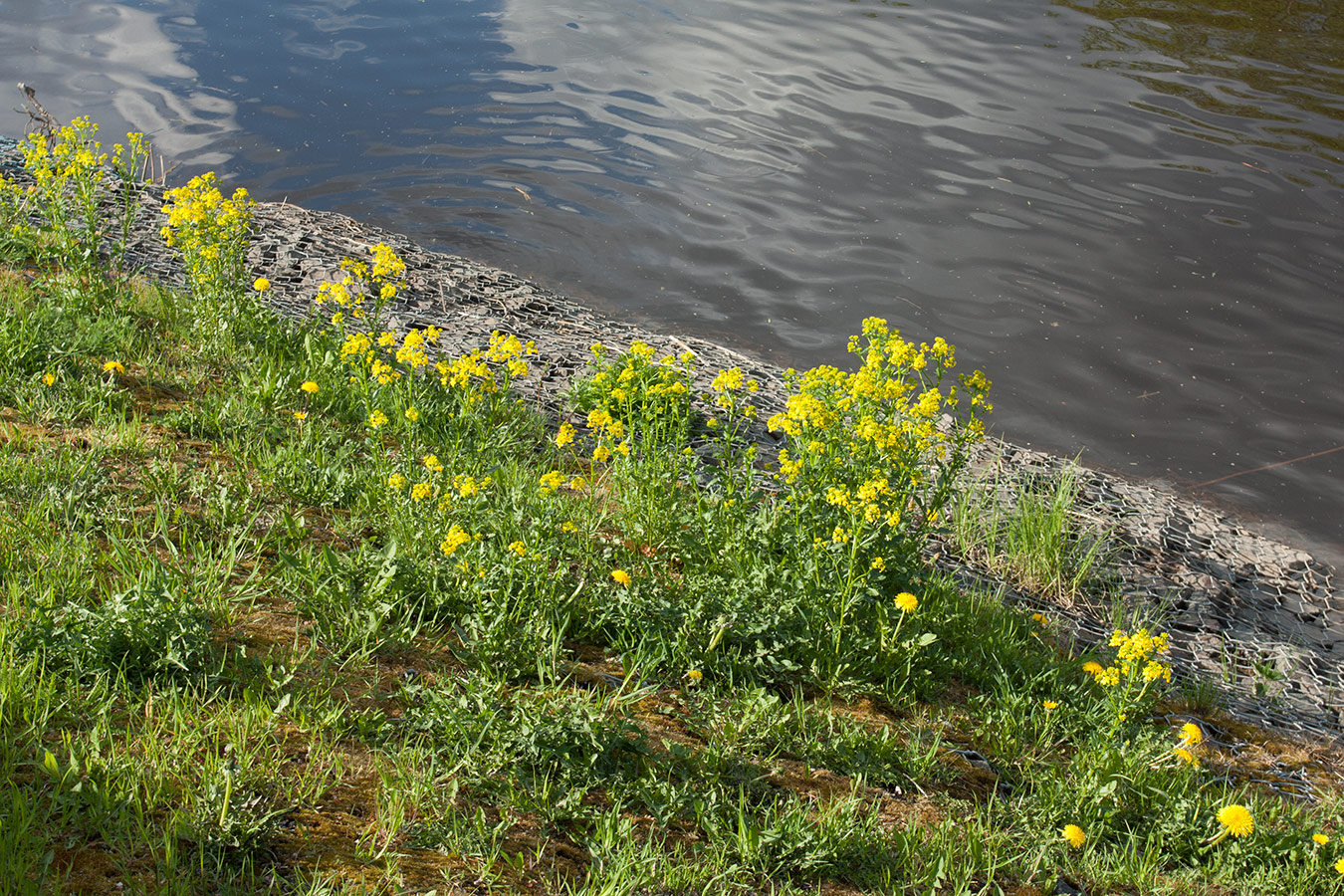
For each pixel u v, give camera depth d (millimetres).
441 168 15695
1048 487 9516
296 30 21203
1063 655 6891
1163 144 16812
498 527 5492
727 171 16031
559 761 3938
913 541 6133
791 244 14250
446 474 6152
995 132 17234
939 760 5012
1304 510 9938
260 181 14906
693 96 18484
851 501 5602
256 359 7586
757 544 5992
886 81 19141
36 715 3375
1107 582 8203
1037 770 5203
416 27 21578
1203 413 11352
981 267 13844
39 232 9250
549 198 15055
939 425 10422
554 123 17328
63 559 4344
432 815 3531
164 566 4578
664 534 6340
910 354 6254
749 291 13195
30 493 4898
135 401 6523
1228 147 16719
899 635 5738
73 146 8625
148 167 14789
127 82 18062
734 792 4219
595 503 6812
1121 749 5344
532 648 4652
